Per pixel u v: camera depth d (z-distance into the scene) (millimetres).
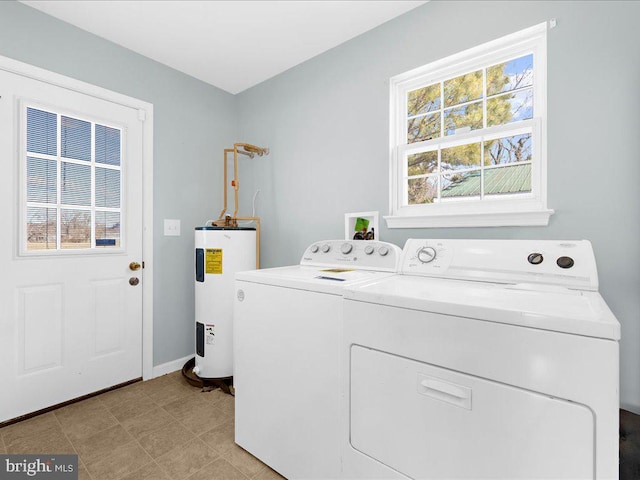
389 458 1009
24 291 1729
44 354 1799
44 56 1773
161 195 2307
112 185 2066
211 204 2621
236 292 1516
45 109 1785
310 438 1224
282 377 1315
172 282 2381
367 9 1769
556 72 1361
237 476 1337
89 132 1962
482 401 836
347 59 2045
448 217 1630
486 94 1635
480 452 842
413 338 949
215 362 2121
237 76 2494
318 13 1798
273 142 2490
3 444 1522
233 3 1716
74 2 1699
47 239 1809
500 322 808
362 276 1411
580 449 717
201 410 1847
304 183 2287
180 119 2412
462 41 1604
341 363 1124
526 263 1231
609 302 1255
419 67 1748
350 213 2021
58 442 1541
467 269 1333
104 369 2043
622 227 1229
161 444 1536
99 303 2014
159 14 1799
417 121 1871
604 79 1258
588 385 706
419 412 943
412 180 1874
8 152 1669
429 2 1710
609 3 1246
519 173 1525
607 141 1254
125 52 2113
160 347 2320
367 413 1057
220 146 2686
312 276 1385
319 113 2193
